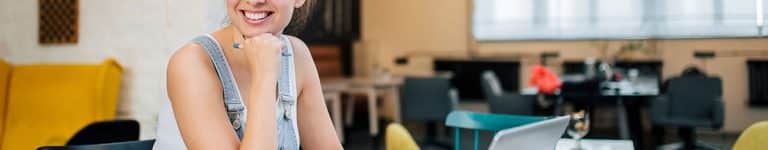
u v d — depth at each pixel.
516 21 7.12
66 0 3.75
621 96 4.92
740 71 5.71
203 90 1.22
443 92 5.34
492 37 7.21
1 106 3.50
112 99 3.58
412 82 5.40
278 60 1.26
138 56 3.65
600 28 6.74
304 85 1.51
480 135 2.74
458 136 2.61
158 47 3.59
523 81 6.97
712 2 5.95
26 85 3.55
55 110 3.49
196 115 1.20
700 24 6.05
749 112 5.65
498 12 7.19
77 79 3.54
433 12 7.45
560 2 6.94
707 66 5.93
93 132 2.67
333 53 7.32
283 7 1.30
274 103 1.23
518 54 7.05
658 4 6.38
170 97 1.25
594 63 6.23
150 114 3.64
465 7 7.32
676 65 6.20
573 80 5.20
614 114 5.96
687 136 4.97
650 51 6.40
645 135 5.78
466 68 7.11
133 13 3.64
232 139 1.21
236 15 1.29
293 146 1.35
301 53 1.51
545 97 5.03
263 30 1.29
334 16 7.08
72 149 1.87
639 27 6.54
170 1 3.51
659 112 4.91
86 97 3.51
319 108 1.54
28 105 3.51
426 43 7.47
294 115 1.37
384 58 7.64
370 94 6.13
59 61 3.79
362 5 7.67
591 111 5.44
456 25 7.35
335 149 1.55
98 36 3.72
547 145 1.90
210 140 1.19
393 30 7.60
